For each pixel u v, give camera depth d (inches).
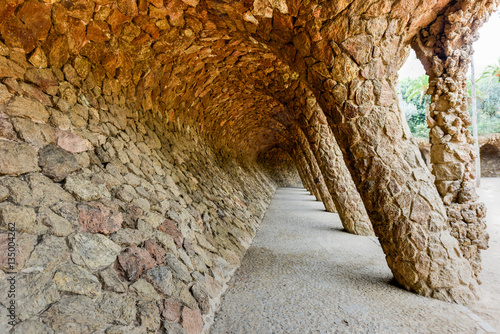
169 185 155.8
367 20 110.0
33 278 62.2
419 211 124.2
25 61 96.8
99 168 109.4
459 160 131.6
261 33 129.6
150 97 182.9
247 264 161.6
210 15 129.0
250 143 601.9
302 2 106.8
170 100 210.2
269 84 235.1
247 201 325.7
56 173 88.5
